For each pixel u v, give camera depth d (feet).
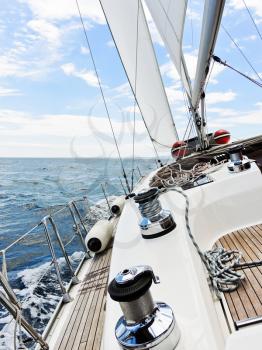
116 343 1.84
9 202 70.90
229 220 5.52
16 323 4.77
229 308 3.32
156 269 2.68
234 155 5.98
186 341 1.71
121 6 16.39
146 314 1.65
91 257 9.99
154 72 19.58
